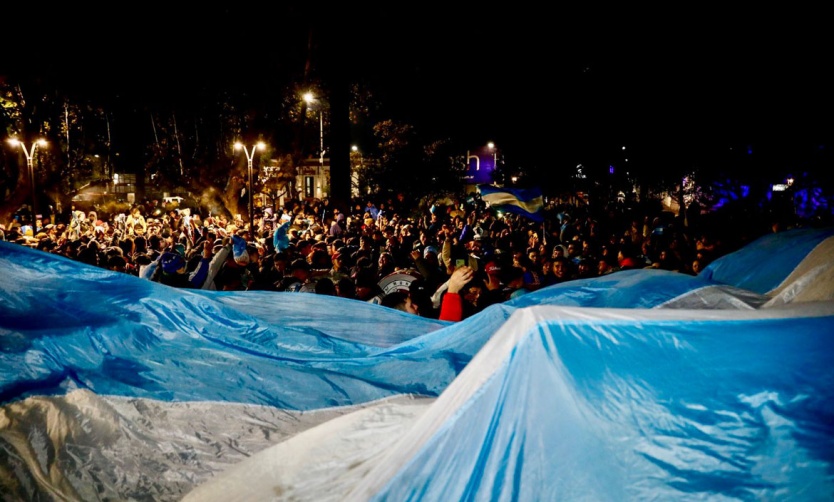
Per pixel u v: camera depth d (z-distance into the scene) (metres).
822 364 1.82
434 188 39.91
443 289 6.59
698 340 1.91
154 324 3.70
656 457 1.76
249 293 5.07
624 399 1.83
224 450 2.75
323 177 50.28
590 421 1.82
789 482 1.67
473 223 22.56
